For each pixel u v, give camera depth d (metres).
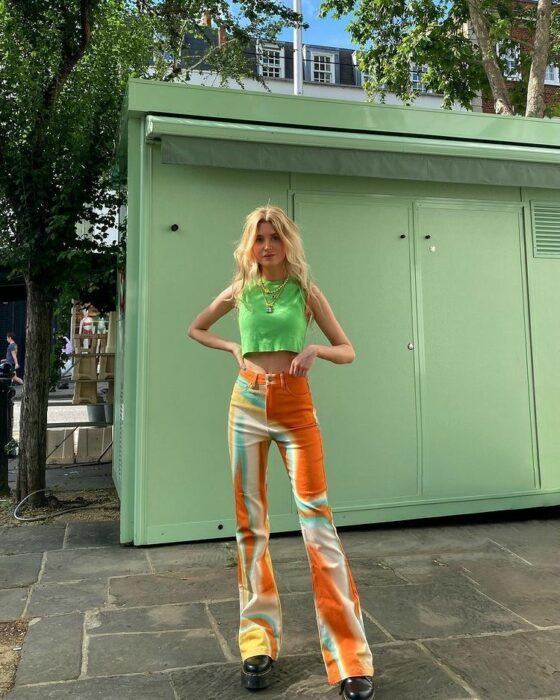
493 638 2.54
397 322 4.20
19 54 4.77
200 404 3.78
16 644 2.46
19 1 4.75
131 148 3.82
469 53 9.63
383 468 4.11
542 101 7.72
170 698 2.06
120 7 5.79
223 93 3.83
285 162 3.73
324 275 4.07
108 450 6.79
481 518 4.46
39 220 4.70
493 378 4.39
